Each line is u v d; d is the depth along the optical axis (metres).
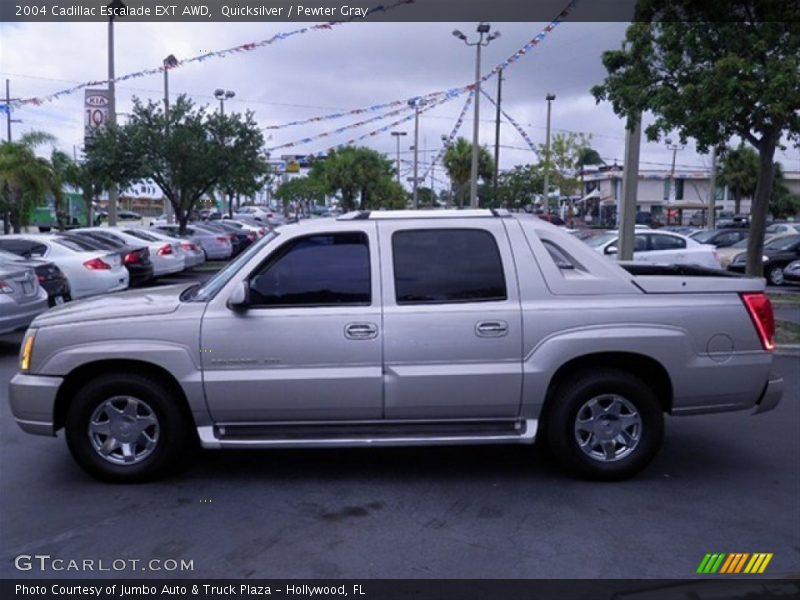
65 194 36.31
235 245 28.84
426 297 5.68
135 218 62.91
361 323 5.60
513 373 5.63
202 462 6.36
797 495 5.65
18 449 6.74
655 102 12.27
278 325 5.59
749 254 13.12
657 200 68.06
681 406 5.80
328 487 5.80
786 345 11.20
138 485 5.83
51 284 12.22
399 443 5.68
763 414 7.93
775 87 11.12
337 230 5.79
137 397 5.75
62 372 5.69
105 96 26.45
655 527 5.07
